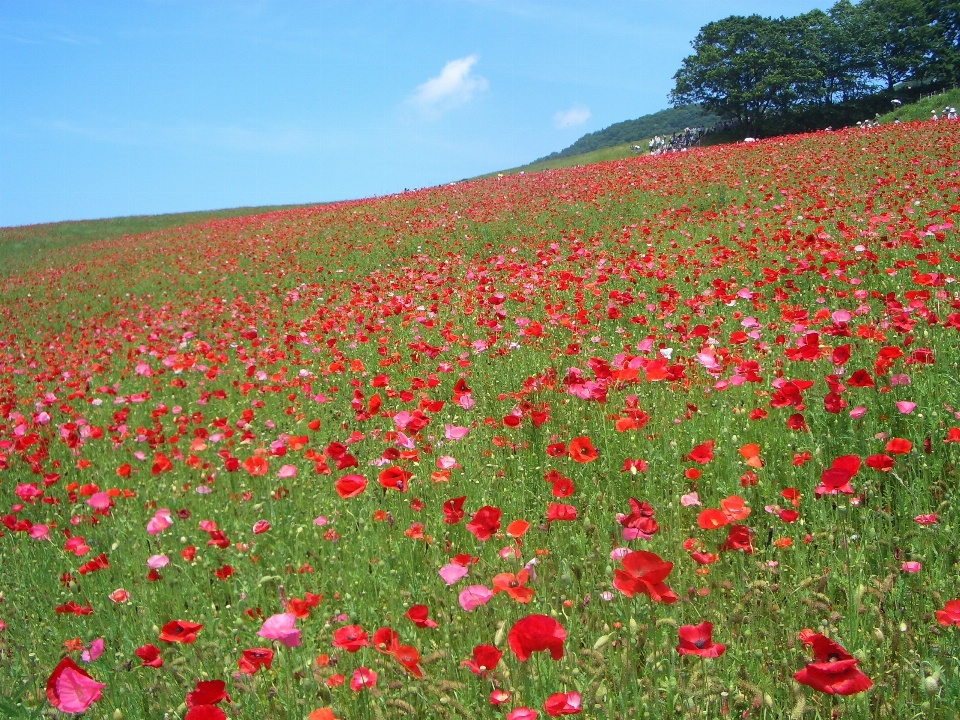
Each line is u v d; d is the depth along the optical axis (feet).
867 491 11.21
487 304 29.84
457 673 8.67
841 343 17.28
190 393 29.66
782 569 9.78
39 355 45.60
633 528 9.80
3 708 8.61
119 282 74.74
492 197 76.54
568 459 14.03
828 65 231.30
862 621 8.63
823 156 61.93
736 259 31.30
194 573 12.77
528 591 8.21
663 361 14.89
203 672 9.20
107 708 9.00
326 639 9.70
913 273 22.61
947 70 219.41
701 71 230.89
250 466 15.06
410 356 26.71
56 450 23.25
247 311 46.83
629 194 60.80
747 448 10.79
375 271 54.90
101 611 11.85
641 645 8.30
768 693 7.64
